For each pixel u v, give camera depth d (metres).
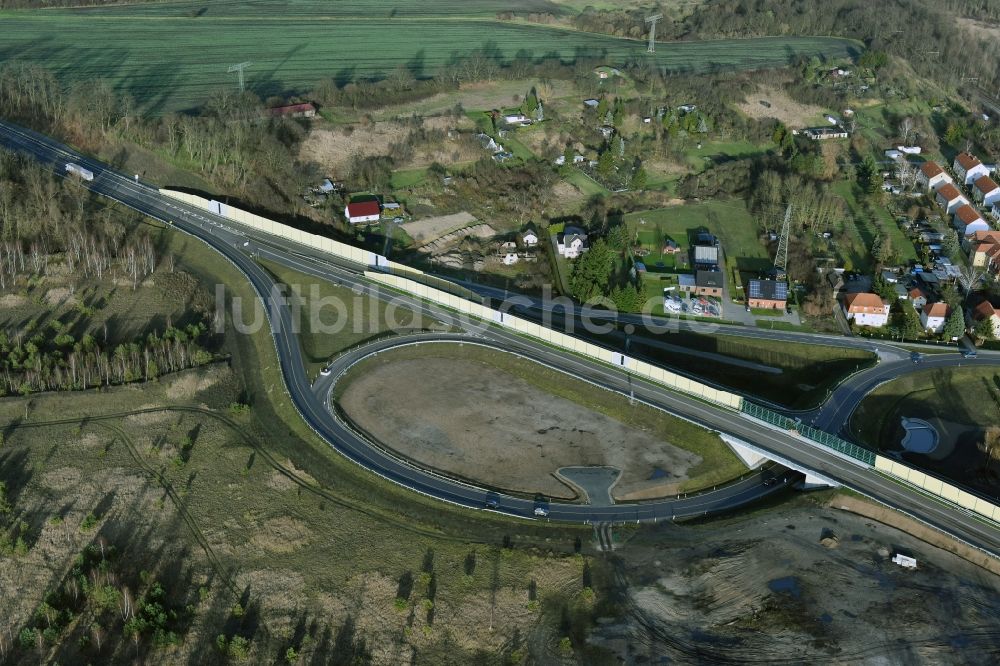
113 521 126.38
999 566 123.44
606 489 138.12
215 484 134.62
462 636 113.38
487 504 133.75
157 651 109.19
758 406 149.25
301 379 158.25
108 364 154.62
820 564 124.38
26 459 136.12
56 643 109.06
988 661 110.00
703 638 114.00
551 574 122.88
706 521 133.12
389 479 137.25
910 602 118.38
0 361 154.25
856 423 152.62
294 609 115.94
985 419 157.75
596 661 110.50
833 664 109.75
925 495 132.12
